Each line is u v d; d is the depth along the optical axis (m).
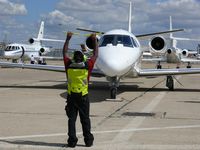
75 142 7.12
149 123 9.59
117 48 14.94
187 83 24.72
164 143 7.40
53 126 9.07
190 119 10.27
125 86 21.39
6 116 10.44
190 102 14.09
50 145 7.24
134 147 7.08
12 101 13.75
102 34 16.69
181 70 18.09
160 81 26.12
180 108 12.45
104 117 10.48
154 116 10.73
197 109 12.25
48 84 21.92
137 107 12.59
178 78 30.67
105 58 14.12
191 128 8.98
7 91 17.45
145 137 7.94
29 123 9.42
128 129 8.79
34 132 8.37
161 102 14.02
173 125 9.35
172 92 18.08
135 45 16.08
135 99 14.93
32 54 53.84
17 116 10.45
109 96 15.69
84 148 7.03
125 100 14.56
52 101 13.85
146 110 11.91
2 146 7.11
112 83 14.67
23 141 7.52
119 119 10.18
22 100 14.07
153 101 14.31
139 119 10.20
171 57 41.72
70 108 7.26
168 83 18.91
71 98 7.21
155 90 19.06
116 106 12.77
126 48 15.22
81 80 7.20
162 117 10.56
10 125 9.12
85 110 7.21
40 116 10.50
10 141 7.51
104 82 24.28
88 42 17.95
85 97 7.21
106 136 8.03
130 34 16.53
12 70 39.69
